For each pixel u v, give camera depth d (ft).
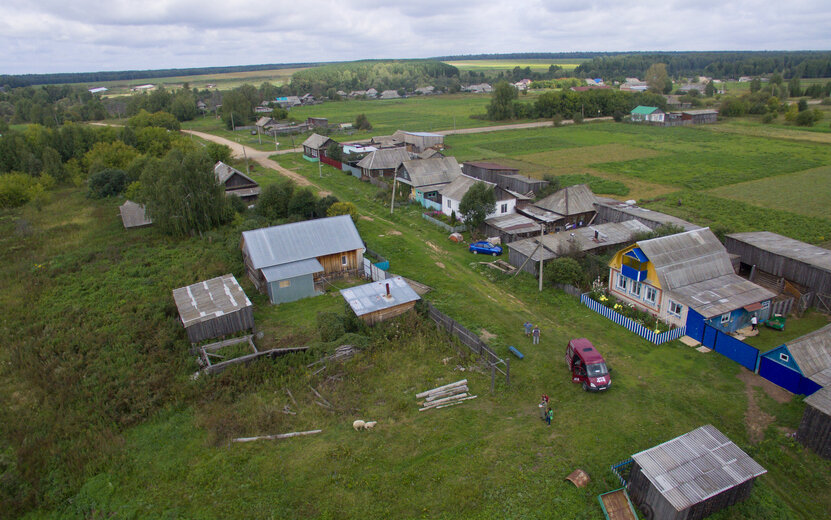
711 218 193.67
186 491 71.00
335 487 70.90
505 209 189.26
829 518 65.57
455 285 139.95
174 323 116.57
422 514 66.23
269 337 114.42
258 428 83.10
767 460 75.00
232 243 163.12
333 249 144.05
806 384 87.40
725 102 492.13
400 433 81.82
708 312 106.11
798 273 124.77
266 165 314.76
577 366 94.73
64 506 69.87
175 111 568.41
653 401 89.10
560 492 69.21
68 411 88.02
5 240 182.09
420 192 219.82
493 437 80.48
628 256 122.52
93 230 193.57
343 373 97.91
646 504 65.82
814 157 300.40
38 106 533.14
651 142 371.35
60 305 130.00
